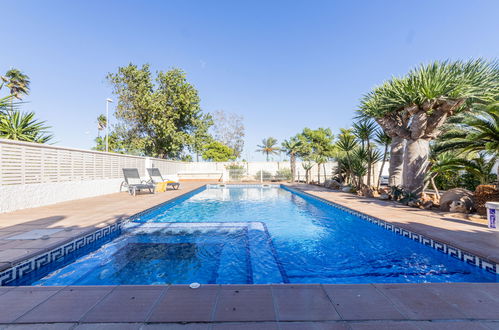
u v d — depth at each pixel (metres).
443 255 3.94
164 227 5.98
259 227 6.04
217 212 8.55
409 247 4.74
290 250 4.65
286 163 25.00
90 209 7.04
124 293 2.27
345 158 14.89
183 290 2.33
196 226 6.09
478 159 8.14
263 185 19.48
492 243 3.79
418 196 8.07
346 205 7.96
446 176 10.13
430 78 7.07
